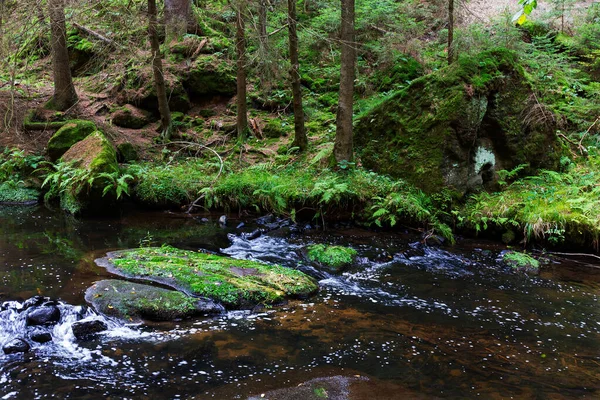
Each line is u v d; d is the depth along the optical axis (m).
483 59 8.92
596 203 7.69
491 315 5.23
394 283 6.12
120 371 3.87
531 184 8.82
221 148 11.42
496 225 7.93
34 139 10.62
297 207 8.70
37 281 5.47
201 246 7.21
